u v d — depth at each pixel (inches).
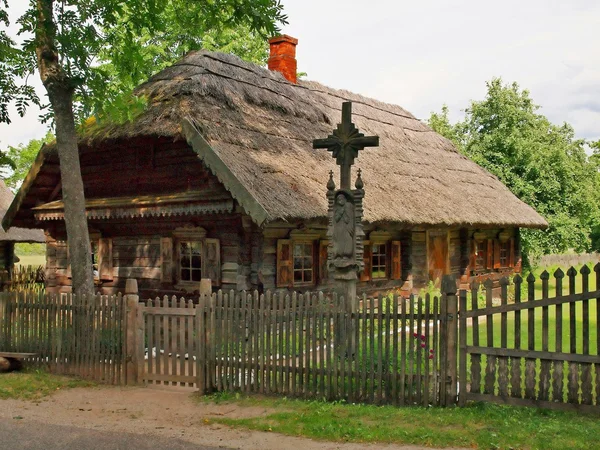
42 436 263.3
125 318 363.6
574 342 270.1
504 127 1064.2
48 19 430.3
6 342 402.0
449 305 290.5
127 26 476.1
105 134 517.7
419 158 771.4
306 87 720.3
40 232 910.4
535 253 1021.8
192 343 345.1
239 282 490.9
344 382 308.5
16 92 488.1
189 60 569.0
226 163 440.1
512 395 279.9
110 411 304.3
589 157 1178.6
